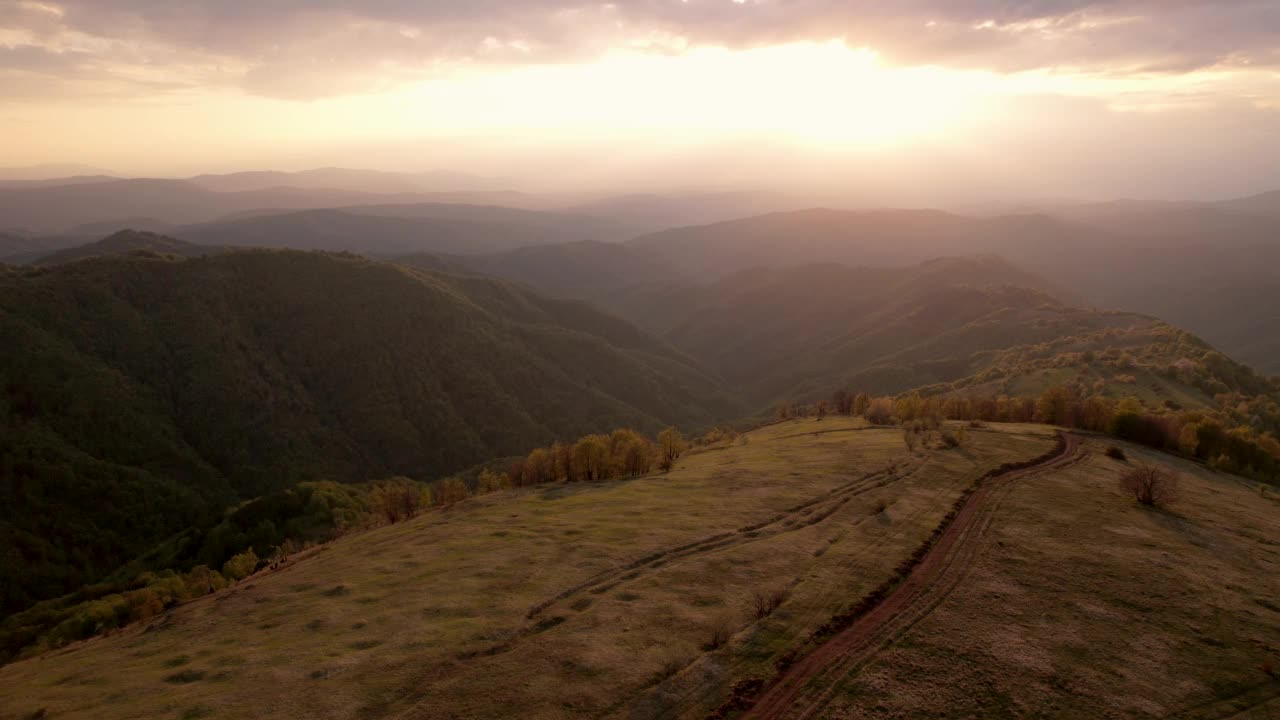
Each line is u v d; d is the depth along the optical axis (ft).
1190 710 98.89
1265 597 137.49
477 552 171.32
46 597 402.11
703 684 101.45
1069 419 330.95
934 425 324.60
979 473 227.20
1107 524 178.19
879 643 114.83
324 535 332.80
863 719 93.81
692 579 140.56
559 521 197.06
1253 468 276.00
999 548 159.43
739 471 255.91
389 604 139.44
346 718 94.43
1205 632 121.90
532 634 119.03
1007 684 103.19
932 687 101.81
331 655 115.14
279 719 94.73
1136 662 111.24
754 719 94.07
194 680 113.19
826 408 517.96
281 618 142.31
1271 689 104.83
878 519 178.70
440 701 97.40
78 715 103.65
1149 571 147.43
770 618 121.60
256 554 330.75
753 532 173.99
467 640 116.47
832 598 130.31
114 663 131.75
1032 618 124.77
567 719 92.32
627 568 150.20
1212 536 174.60
